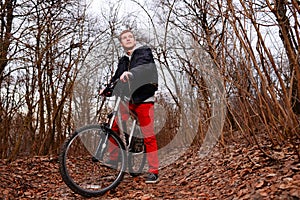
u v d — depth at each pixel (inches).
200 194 117.0
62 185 157.3
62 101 250.8
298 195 87.3
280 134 135.3
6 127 242.7
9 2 240.4
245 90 135.8
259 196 94.7
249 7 118.6
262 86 129.7
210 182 130.3
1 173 161.6
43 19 248.5
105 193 134.6
